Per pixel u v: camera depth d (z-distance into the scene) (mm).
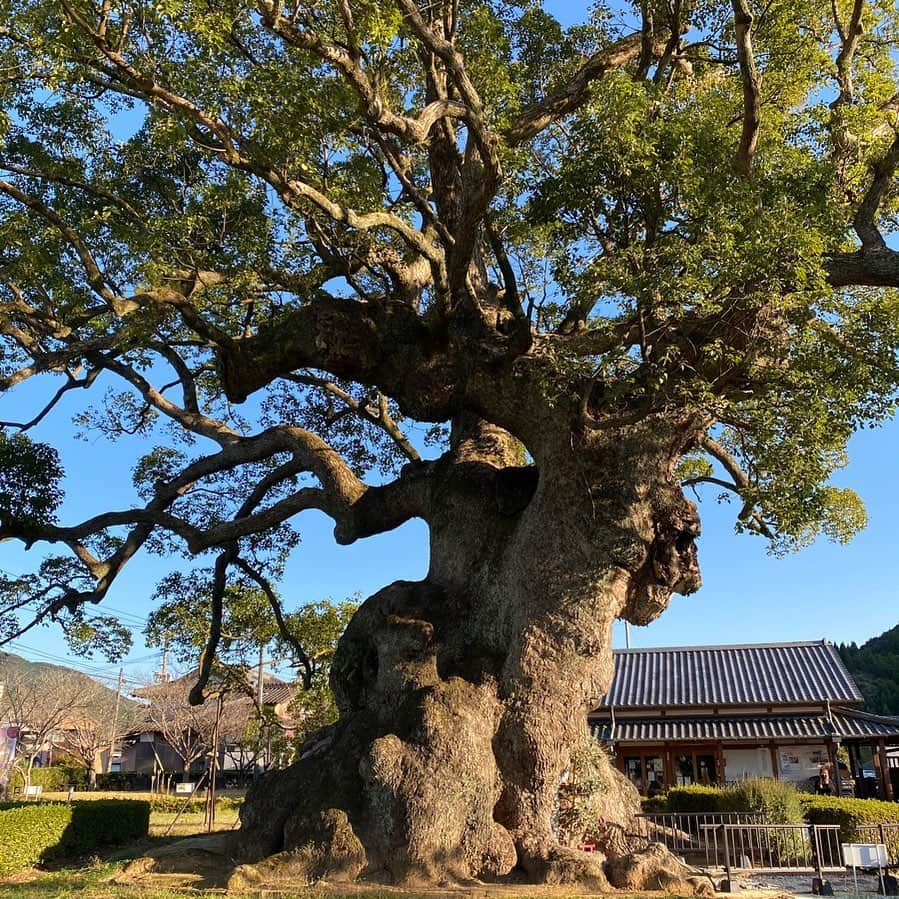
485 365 12508
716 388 10469
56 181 13211
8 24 10344
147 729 47281
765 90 13906
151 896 9312
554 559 11625
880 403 9281
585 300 10352
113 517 15406
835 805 17203
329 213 11328
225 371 14062
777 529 9406
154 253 12781
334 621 21297
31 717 42656
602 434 11766
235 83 10430
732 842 16516
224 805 32281
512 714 11414
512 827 11188
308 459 14664
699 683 27172
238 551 17625
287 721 34219
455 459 14078
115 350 15039
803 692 25438
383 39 9250
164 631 20844
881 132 12648
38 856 14070
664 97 11430
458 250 12336
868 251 10875
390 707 11891
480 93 12656
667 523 11602
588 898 9469
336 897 9211
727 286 9250
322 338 13500
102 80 11797
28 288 14125
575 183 10406
